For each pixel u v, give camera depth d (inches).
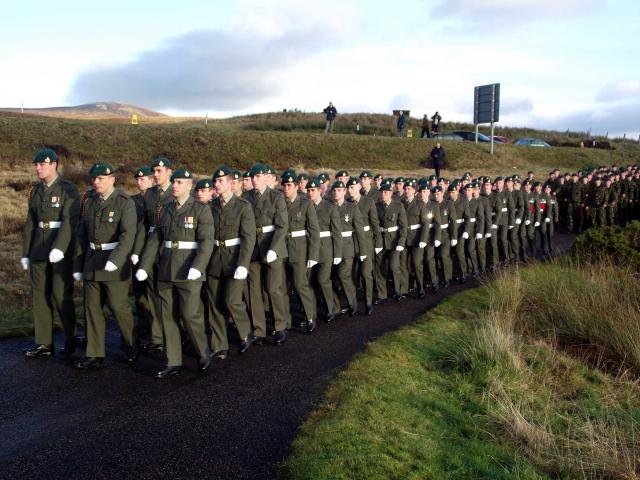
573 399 230.5
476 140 1528.1
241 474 157.0
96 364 243.0
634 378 257.3
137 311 295.0
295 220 303.6
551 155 1562.5
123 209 241.1
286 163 1175.0
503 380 232.2
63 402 204.8
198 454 167.8
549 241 634.8
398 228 379.6
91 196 249.1
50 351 256.1
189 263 234.4
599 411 215.6
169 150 1132.5
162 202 270.2
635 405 229.5
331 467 157.3
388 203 383.9
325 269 323.3
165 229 239.8
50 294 256.4
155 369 243.1
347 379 227.8
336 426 183.5
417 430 185.9
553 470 173.0
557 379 247.0
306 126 1777.8
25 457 164.6
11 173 857.5
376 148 1348.4
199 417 193.6
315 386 223.0
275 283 284.2
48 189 253.8
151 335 274.1
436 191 411.8
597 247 435.8
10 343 273.1
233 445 173.6
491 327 272.1
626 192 786.8
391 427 185.3
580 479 167.8
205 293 284.4
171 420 191.2
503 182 545.6
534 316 326.6
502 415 202.5
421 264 400.8
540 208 610.5
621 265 405.7
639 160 1638.8
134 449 170.6
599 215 763.4
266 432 182.7
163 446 172.6
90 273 239.3
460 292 410.9
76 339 272.4
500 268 481.7
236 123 1870.1
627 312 298.5
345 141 1347.2
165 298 236.7
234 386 223.5
